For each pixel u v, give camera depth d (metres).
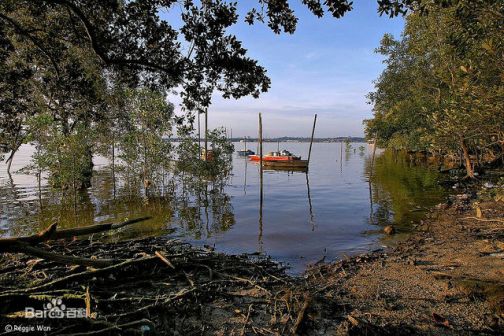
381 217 13.26
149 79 7.60
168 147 17.77
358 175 29.80
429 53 22.56
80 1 6.18
